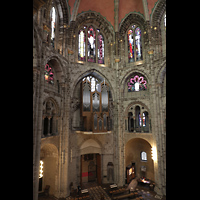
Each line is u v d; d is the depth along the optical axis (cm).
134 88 2583
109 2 2503
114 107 2569
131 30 2692
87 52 2559
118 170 2406
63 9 2164
